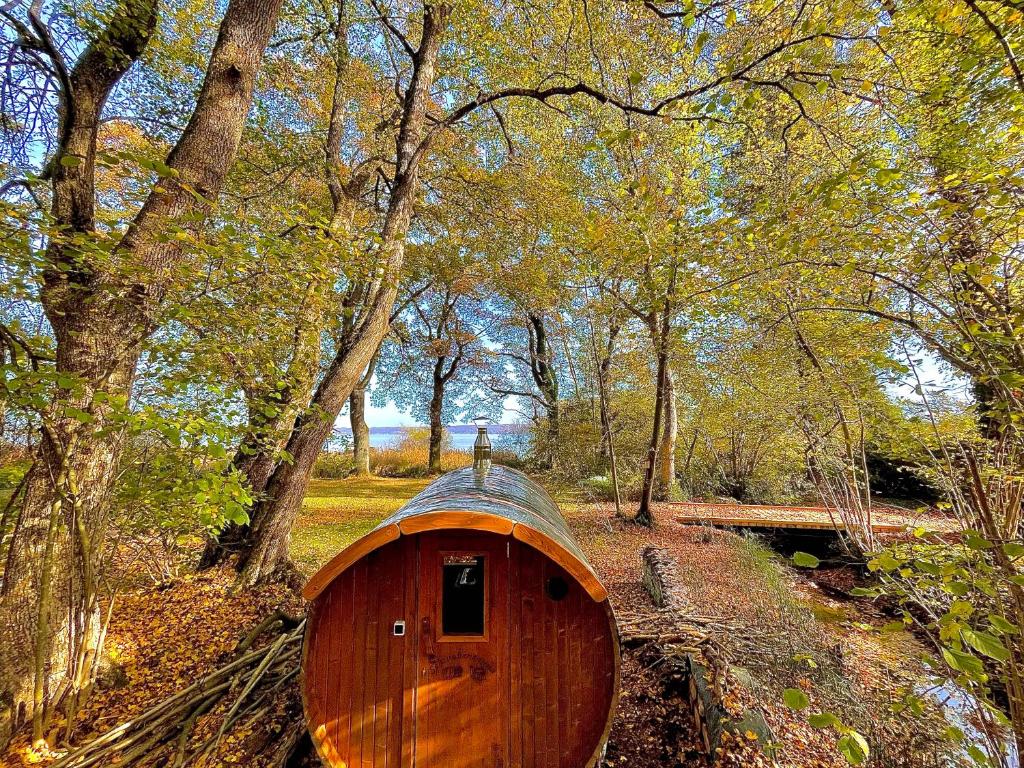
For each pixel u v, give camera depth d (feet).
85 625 9.59
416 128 20.99
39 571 9.20
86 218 10.11
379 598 7.45
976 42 7.86
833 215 9.12
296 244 11.53
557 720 7.29
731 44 12.82
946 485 10.56
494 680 7.39
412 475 58.18
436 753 7.29
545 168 28.40
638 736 9.51
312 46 23.93
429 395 65.46
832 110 13.23
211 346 10.33
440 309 57.41
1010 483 8.00
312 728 7.18
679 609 13.66
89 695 9.82
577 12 19.25
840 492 21.49
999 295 7.53
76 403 9.31
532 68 23.02
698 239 12.42
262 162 22.98
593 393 40.93
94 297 9.44
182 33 18.74
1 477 10.68
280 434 13.12
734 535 25.27
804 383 18.83
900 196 8.42
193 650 12.01
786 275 12.09
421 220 37.40
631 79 13.08
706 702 9.18
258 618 13.64
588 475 40.57
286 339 13.33
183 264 9.71
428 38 21.67
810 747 8.61
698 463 41.11
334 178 22.03
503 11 21.91
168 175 7.84
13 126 11.04
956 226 7.57
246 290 11.05
